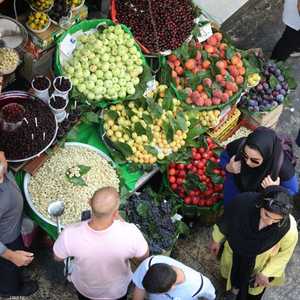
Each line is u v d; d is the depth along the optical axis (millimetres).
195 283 3674
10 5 5223
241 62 5465
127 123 4941
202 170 5074
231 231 3996
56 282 4855
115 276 3977
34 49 5062
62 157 4805
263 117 5488
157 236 4652
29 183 4641
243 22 6723
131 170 4949
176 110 5160
